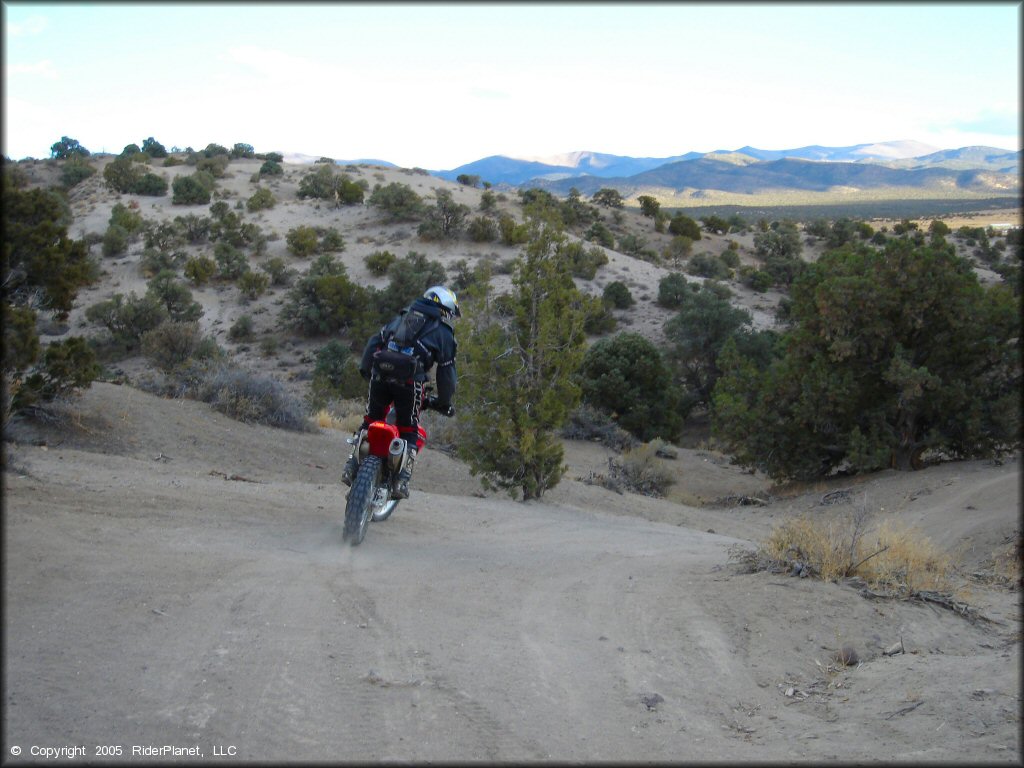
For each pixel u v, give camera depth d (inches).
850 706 169.8
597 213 4256.9
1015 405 910.4
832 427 975.6
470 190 4293.8
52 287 420.5
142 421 543.5
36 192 413.4
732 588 244.7
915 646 210.5
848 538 277.7
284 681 156.3
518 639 192.5
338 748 135.5
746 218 6338.6
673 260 3745.1
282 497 336.2
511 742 143.3
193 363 706.2
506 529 363.6
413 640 183.6
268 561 229.8
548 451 543.8
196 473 423.2
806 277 1017.5
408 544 282.2
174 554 224.1
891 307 922.1
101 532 233.0
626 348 1672.0
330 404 1010.1
